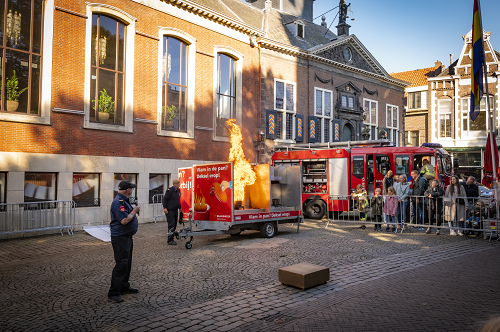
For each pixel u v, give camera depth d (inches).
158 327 173.9
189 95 684.1
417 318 177.0
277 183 491.8
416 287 228.2
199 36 702.5
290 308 195.9
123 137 584.7
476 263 287.9
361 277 253.9
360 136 1113.4
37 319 188.5
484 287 225.1
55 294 231.0
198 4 681.6
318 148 677.9
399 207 464.8
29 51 497.0
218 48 738.2
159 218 623.2
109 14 574.6
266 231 424.5
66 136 522.0
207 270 281.0
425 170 569.9
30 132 489.7
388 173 538.3
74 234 484.4
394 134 1253.1
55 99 513.3
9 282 261.6
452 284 232.8
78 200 535.8
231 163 384.8
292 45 928.3
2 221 446.3
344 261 301.7
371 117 1153.4
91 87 558.6
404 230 472.4
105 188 559.2
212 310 195.2
